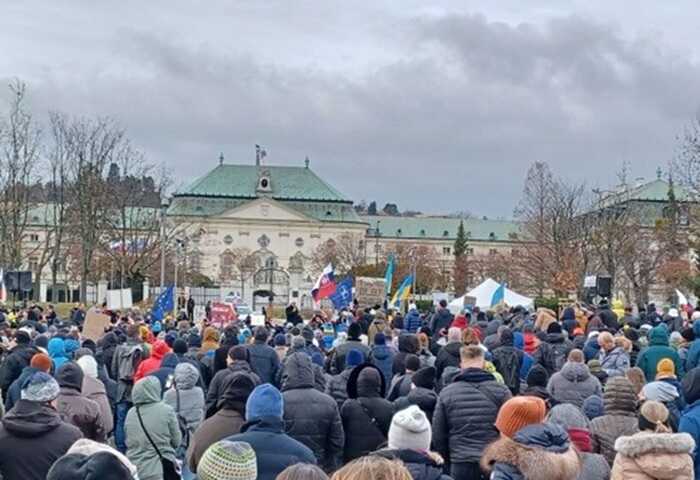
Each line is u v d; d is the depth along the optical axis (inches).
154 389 406.3
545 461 237.5
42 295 3710.6
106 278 3051.2
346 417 433.4
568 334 938.7
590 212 3139.8
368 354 639.8
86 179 2645.2
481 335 819.4
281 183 6663.4
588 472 323.6
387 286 1680.6
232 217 6333.7
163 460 402.3
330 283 1630.2
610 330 838.5
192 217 5634.8
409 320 1086.4
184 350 637.3
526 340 761.6
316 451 409.1
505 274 3971.5
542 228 3080.7
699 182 2442.2
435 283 4972.9
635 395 381.4
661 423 343.9
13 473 308.2
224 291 4210.1
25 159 2620.6
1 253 2488.9
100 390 486.6
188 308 1889.8
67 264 3358.8
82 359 492.4
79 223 2696.9
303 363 419.5
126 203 2878.9
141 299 2559.1
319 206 6584.6
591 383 488.1
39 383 316.8
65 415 407.8
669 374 462.9
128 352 636.7
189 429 472.4
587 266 2851.9
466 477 386.6
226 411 366.3
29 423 311.4
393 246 6087.6
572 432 348.8
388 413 435.2
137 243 2834.6
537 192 3235.7
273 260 6151.6
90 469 182.1
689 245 2406.5
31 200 2822.3
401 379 524.1
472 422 389.1
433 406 436.5
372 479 178.4
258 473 298.2
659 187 3831.2
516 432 251.9
